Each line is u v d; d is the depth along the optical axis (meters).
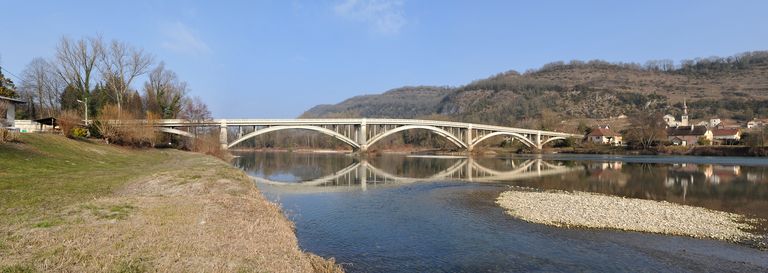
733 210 26.09
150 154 51.19
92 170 27.98
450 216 24.20
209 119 79.81
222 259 10.13
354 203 28.95
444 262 15.59
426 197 32.16
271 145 174.38
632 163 71.88
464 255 16.45
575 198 30.64
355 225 21.50
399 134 166.00
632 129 122.19
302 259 11.59
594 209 25.80
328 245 17.52
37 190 17.69
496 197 31.86
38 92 72.06
